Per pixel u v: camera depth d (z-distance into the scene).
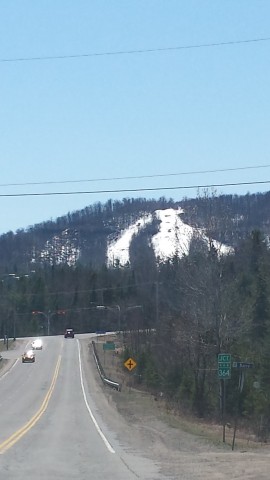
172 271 88.25
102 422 35.66
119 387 60.91
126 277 157.00
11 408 45.62
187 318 50.06
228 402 43.25
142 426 33.31
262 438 32.72
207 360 49.22
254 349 52.59
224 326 45.81
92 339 131.62
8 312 159.25
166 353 62.44
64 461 19.56
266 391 44.03
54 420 36.84
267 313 56.78
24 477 16.03
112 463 19.06
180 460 19.83
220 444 25.83
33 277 179.62
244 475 16.14
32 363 94.06
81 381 71.44
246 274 62.66
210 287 46.09
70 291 173.75
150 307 95.12
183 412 44.97
